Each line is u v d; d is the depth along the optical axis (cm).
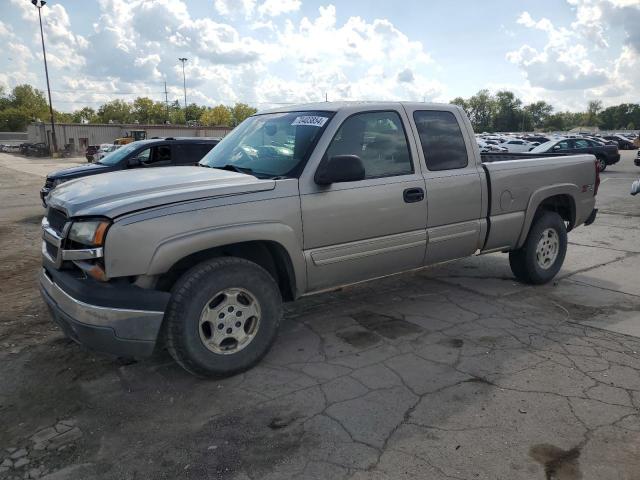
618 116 15588
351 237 405
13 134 8794
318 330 448
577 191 582
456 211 468
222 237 339
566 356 393
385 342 421
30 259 745
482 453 275
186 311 332
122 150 1125
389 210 421
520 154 614
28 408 328
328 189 388
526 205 528
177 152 1112
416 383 352
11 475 263
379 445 283
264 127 447
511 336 432
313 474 261
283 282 400
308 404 326
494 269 642
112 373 372
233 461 272
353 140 409
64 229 330
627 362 382
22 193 1719
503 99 13800
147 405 328
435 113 468
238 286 353
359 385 350
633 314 485
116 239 310
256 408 322
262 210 357
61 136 5334
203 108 11694
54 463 272
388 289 564
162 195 331
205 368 345
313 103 450
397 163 434
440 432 295
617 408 319
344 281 416
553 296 539
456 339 427
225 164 434
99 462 273
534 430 296
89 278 329
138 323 318
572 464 267
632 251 747
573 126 16200
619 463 267
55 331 453
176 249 323
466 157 480
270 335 374
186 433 297
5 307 521
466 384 350
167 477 260
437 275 616
